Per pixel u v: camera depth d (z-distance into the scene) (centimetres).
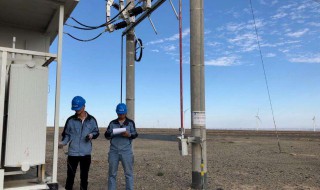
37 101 411
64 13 527
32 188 418
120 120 682
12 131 393
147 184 867
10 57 445
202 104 831
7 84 423
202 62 844
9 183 433
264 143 2984
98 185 844
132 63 1028
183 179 941
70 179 673
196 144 816
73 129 677
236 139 3938
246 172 1102
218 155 1733
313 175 1053
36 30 635
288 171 1138
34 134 406
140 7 898
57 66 454
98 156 1594
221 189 812
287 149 2205
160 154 1712
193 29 852
